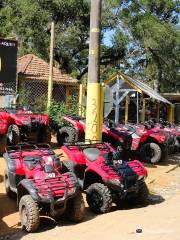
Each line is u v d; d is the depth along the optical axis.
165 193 11.73
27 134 14.35
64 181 8.59
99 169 9.53
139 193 10.16
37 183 8.45
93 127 12.47
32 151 9.70
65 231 8.18
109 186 9.42
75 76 36.09
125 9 34.62
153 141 15.46
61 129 15.34
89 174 9.81
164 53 36.28
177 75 39.69
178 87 41.75
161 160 15.61
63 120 15.98
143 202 10.29
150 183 12.51
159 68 38.31
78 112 18.27
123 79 22.83
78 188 8.67
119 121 23.42
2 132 13.57
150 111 28.97
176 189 12.25
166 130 17.59
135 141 15.38
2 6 33.19
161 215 8.87
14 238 7.93
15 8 30.80
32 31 30.14
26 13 29.98
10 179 9.43
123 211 9.61
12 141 14.02
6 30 30.88
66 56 33.25
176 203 10.36
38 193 8.27
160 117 30.77
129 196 9.75
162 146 15.47
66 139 15.27
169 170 14.62
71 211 8.73
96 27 12.33
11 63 16.62
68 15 31.75
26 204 8.24
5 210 9.38
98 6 12.31
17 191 8.82
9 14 30.80
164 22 36.62
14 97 17.80
